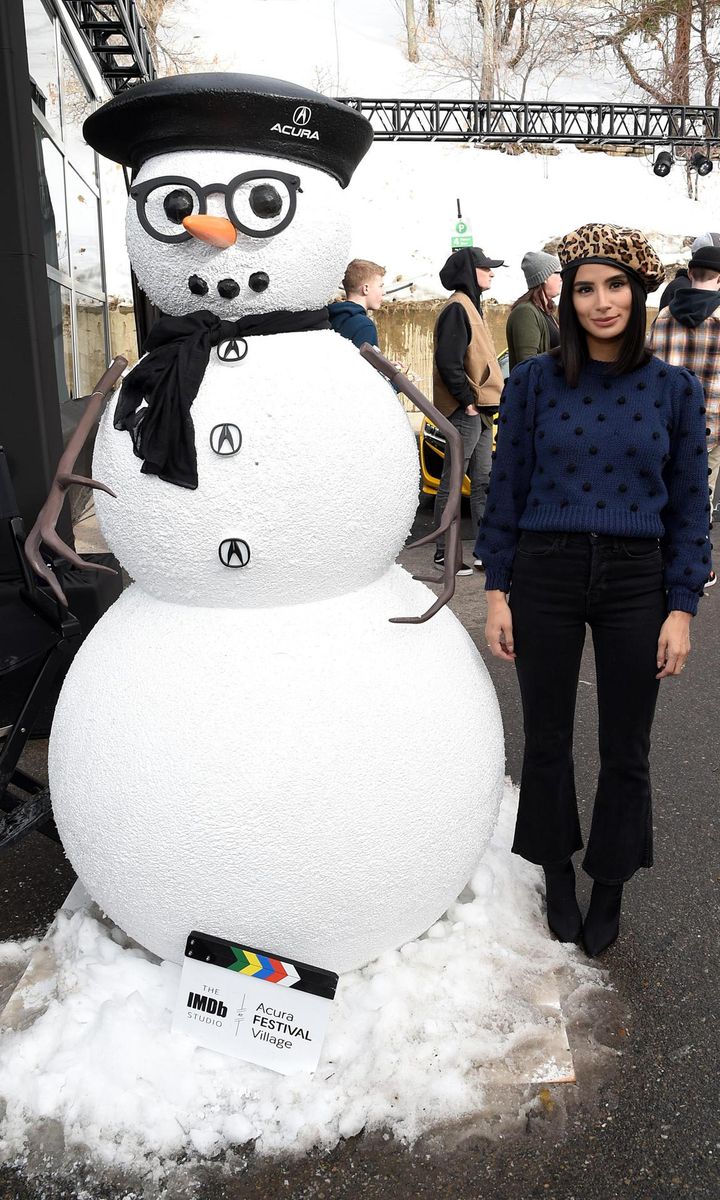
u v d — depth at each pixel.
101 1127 1.77
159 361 1.74
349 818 1.75
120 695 1.81
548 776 2.19
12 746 2.30
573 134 15.32
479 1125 1.80
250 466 1.68
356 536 1.78
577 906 2.34
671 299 4.92
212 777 1.72
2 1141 1.77
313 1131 1.77
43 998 2.07
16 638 2.32
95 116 1.76
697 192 15.80
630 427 1.92
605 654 2.05
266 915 1.81
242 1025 1.88
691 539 1.98
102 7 6.93
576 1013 2.09
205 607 1.82
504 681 4.20
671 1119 1.84
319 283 1.84
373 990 2.00
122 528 1.79
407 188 14.59
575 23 20.16
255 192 1.69
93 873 1.91
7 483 2.64
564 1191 1.69
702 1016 2.11
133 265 1.88
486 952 2.17
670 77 18.95
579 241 1.86
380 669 1.82
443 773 1.87
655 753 3.48
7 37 3.21
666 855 2.79
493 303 12.98
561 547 2.00
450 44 21.89
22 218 3.36
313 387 1.73
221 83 1.64
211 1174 1.72
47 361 3.55
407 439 1.90
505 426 2.10
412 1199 1.68
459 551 1.90
